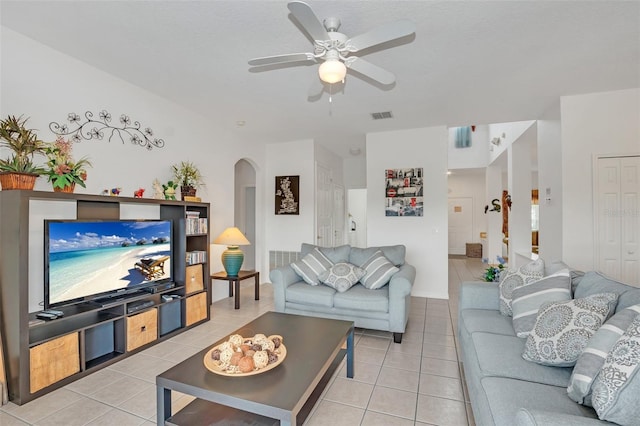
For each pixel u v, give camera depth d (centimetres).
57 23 227
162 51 265
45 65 256
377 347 300
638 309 136
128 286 285
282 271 350
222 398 148
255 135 535
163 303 311
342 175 771
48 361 221
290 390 151
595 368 124
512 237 594
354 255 385
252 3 206
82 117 282
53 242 229
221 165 470
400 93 355
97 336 271
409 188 495
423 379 241
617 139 347
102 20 223
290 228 586
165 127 369
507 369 160
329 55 203
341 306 318
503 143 660
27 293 211
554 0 203
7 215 212
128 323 278
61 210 262
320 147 612
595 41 250
